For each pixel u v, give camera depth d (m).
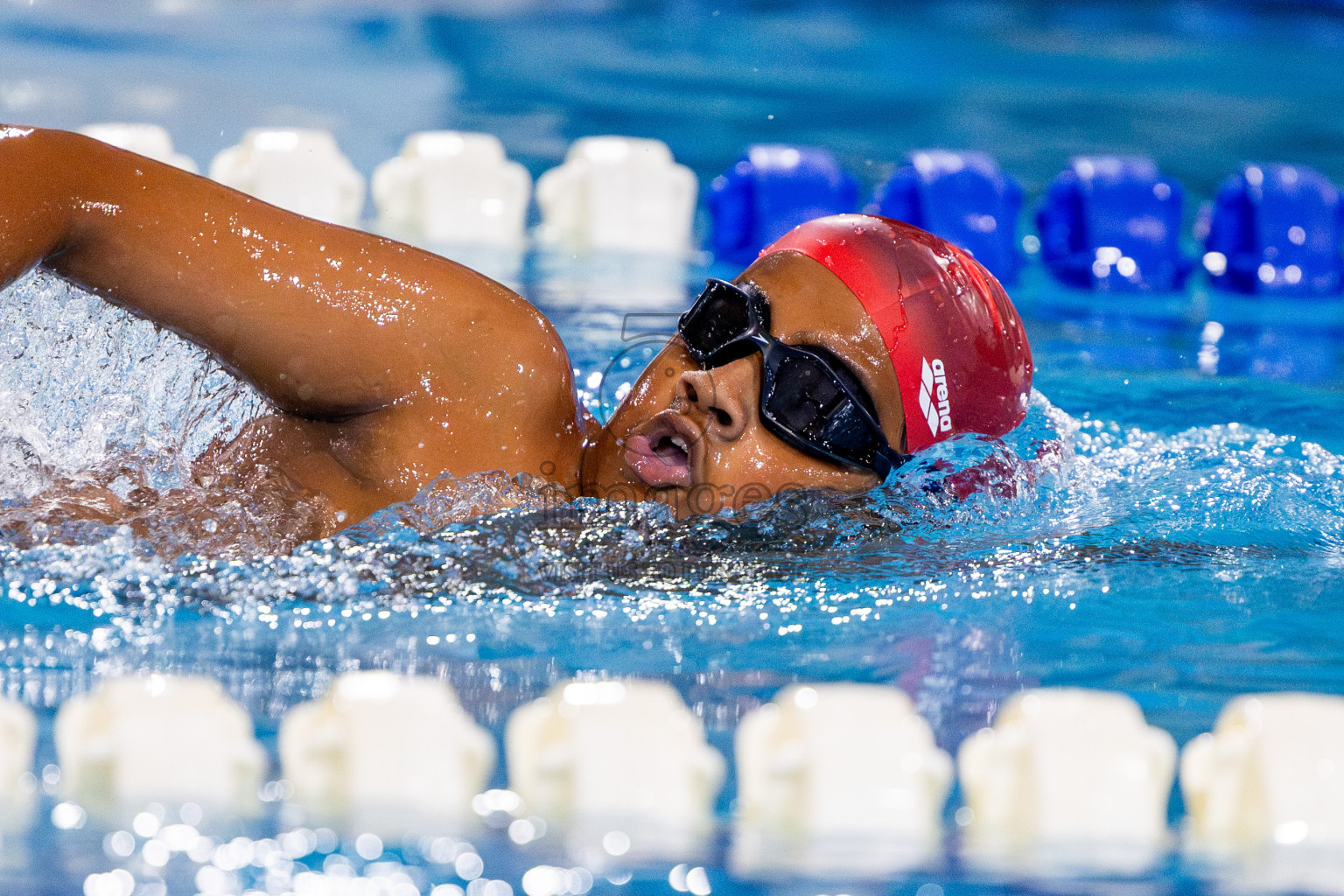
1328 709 4.60
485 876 3.91
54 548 6.28
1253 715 4.59
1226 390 12.32
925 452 7.20
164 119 23.95
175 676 5.32
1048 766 4.41
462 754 4.40
